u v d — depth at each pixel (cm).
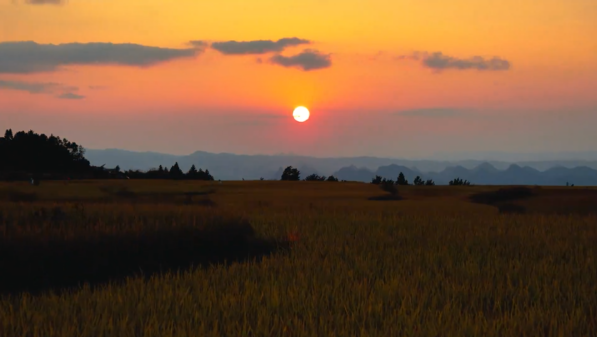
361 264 1299
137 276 1199
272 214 2350
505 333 836
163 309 908
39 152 8312
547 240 1681
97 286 1138
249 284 1089
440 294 1055
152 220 1541
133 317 865
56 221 1445
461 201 3581
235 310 905
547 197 3691
